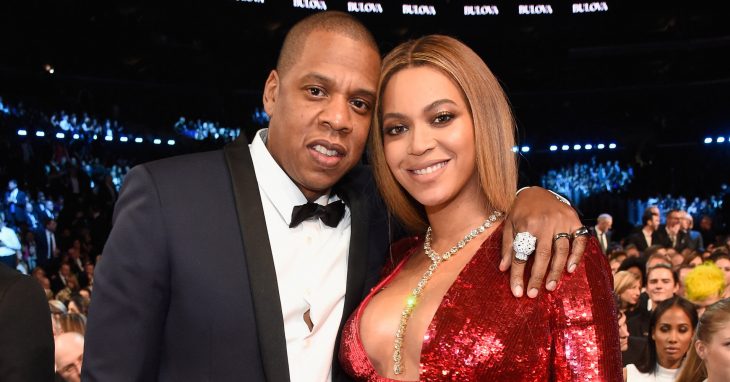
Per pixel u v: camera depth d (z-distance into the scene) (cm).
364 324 191
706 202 1566
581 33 1847
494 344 167
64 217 1066
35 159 1154
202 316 181
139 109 1483
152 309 179
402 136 189
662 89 1733
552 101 1786
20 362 188
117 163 1347
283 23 1703
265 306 182
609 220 962
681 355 338
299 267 195
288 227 195
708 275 402
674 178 1622
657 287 463
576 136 1747
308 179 192
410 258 208
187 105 1562
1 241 727
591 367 159
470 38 1855
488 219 191
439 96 182
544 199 180
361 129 192
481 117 183
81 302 473
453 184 185
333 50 186
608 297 166
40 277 715
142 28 1529
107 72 1500
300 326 192
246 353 182
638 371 351
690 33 1784
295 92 188
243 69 1694
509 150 186
